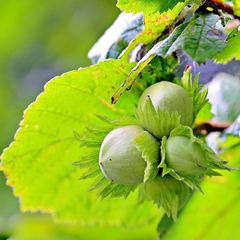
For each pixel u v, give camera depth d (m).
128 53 0.48
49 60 0.93
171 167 0.46
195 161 0.46
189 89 0.47
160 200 0.47
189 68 0.47
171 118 0.46
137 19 0.49
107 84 0.49
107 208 0.55
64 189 0.54
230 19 0.47
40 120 0.51
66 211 0.55
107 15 0.87
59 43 0.91
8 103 0.95
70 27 0.90
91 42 0.89
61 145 0.52
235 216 0.56
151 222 0.55
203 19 0.46
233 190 0.55
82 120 0.51
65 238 0.66
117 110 0.50
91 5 0.88
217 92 0.58
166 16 0.47
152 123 0.46
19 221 0.67
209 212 0.56
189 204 0.55
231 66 0.58
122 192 0.47
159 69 0.48
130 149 0.46
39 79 0.93
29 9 0.92
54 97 0.50
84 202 0.55
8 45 0.95
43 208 0.55
